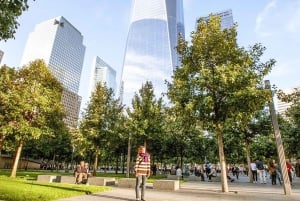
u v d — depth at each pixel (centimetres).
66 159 6325
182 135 3259
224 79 1307
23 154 5625
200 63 1481
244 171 5484
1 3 809
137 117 2738
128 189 1404
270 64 1448
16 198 870
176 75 1562
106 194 1116
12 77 2273
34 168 6719
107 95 2994
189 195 1163
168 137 3234
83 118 2903
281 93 1430
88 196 1020
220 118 1466
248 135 2380
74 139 2888
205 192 1307
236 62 1466
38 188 1172
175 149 3488
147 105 2762
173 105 1526
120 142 3366
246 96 1341
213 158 4762
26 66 2386
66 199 908
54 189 1167
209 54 1514
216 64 1500
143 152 998
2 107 2056
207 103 1361
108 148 2919
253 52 1491
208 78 1391
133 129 2703
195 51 1540
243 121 1478
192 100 1417
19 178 2003
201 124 1503
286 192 1262
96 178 1658
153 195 1130
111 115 2934
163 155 3775
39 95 2200
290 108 2461
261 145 4003
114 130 2847
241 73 1363
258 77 1412
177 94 1503
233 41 1483
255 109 1386
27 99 2159
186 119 1513
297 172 2414
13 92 2095
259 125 2317
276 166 2056
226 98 1409
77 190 1180
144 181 966
